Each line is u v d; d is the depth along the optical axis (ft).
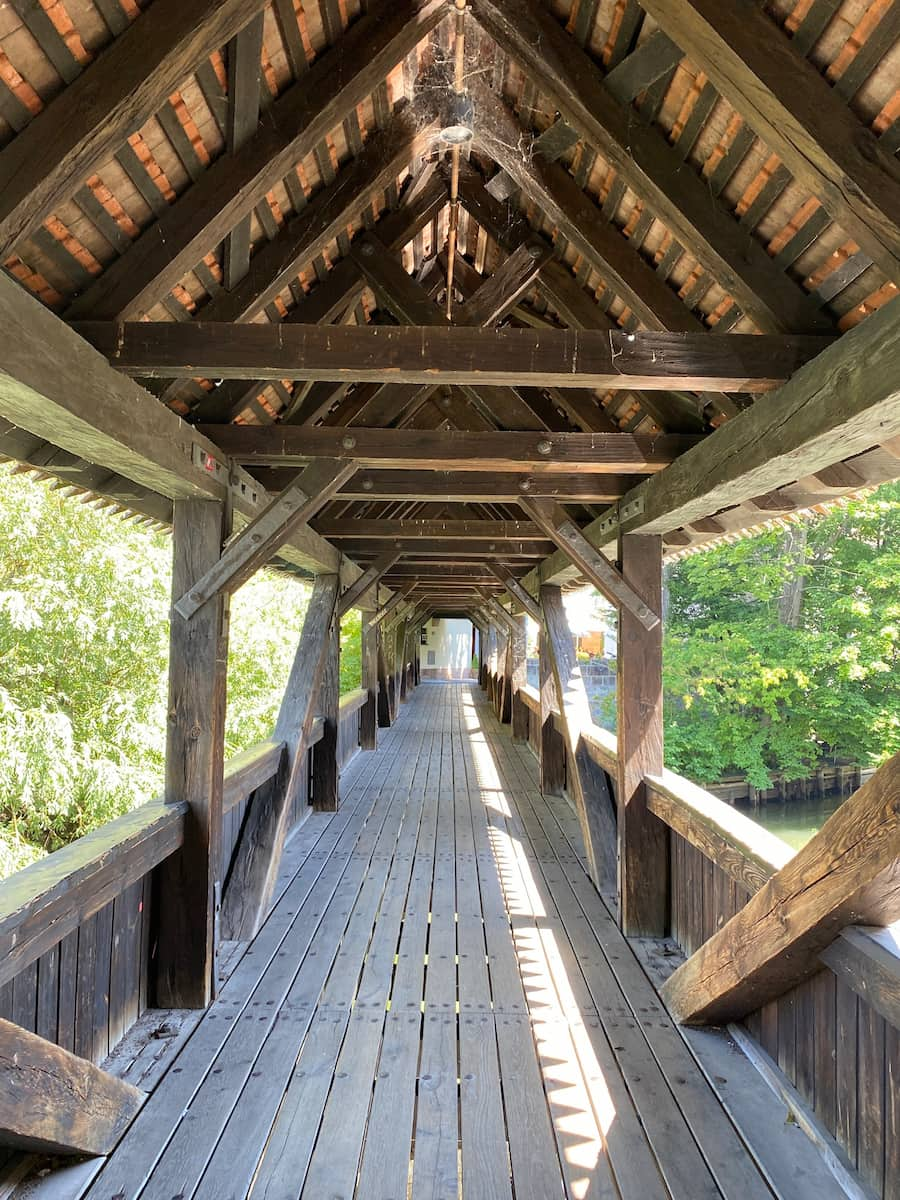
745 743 40.91
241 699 42.88
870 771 44.29
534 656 83.56
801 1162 6.46
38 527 29.91
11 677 29.86
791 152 5.44
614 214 8.55
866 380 5.51
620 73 6.65
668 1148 6.66
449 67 8.34
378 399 13.52
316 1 6.14
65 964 7.07
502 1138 6.77
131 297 6.84
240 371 6.95
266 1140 6.72
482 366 7.04
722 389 7.23
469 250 13.55
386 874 14.51
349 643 68.33
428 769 25.85
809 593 40.73
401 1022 8.87
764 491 8.56
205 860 9.30
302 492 9.66
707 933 9.93
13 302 5.12
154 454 7.63
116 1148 6.59
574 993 9.66
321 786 19.84
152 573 32.78
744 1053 8.22
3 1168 6.33
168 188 6.72
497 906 12.83
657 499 10.53
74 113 5.01
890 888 5.53
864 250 5.50
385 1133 6.82
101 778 28.22
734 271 7.03
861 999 6.24
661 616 12.00
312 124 6.70
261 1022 8.82
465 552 20.54
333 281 10.25
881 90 5.06
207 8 4.99
